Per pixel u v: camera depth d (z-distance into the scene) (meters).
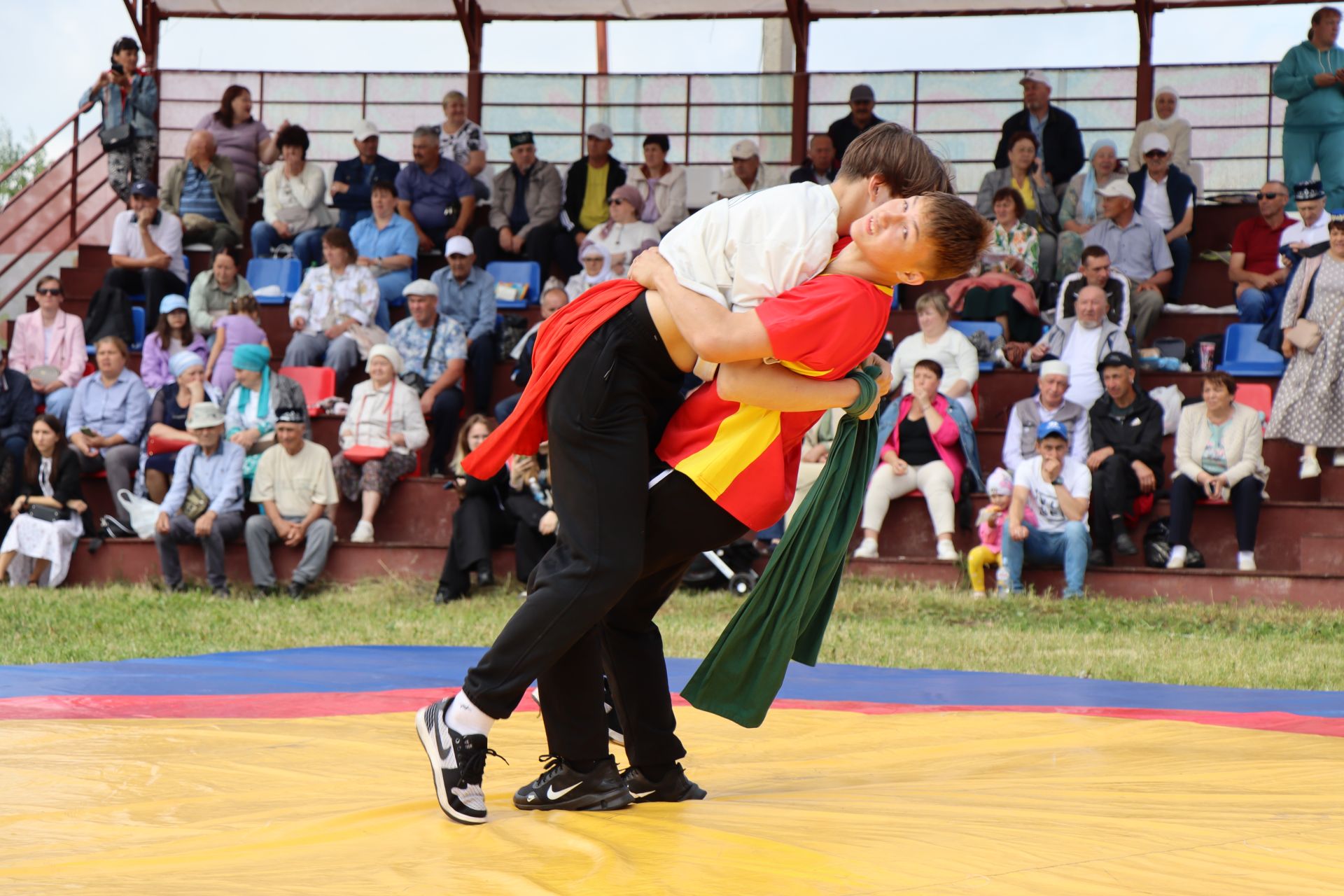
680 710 4.79
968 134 14.83
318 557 10.77
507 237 14.38
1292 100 13.50
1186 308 12.96
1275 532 10.40
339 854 2.44
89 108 16.19
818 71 15.13
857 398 2.92
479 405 12.52
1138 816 2.69
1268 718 4.59
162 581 11.02
